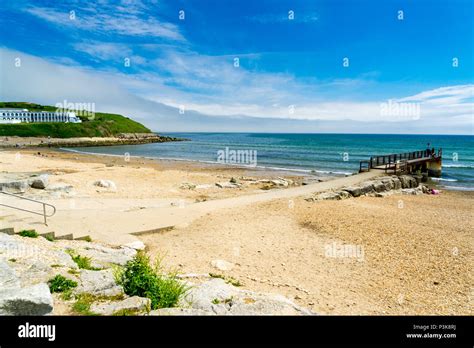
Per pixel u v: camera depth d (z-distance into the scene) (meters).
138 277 6.85
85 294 6.18
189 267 10.09
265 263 10.78
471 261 11.11
